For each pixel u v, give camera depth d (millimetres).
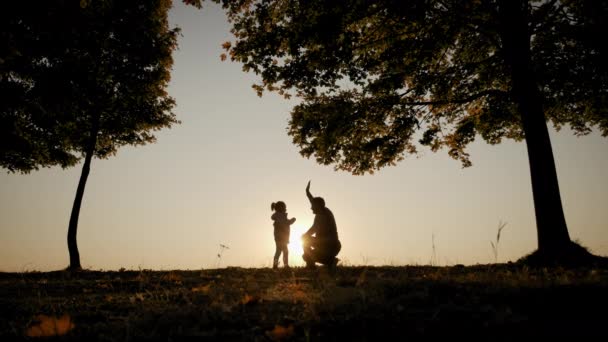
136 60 16266
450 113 12898
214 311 3744
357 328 2986
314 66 11727
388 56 11812
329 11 11055
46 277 10023
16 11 14898
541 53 11039
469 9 10984
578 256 8672
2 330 3447
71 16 15578
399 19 11297
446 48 12438
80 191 15414
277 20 12547
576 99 11648
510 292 3721
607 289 3551
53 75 15383
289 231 10852
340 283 5590
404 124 12102
